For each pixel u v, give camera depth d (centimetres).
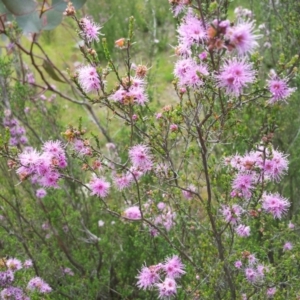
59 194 61
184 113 41
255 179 41
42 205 59
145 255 55
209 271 44
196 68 37
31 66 113
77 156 43
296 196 60
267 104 41
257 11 89
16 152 41
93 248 60
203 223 50
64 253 60
